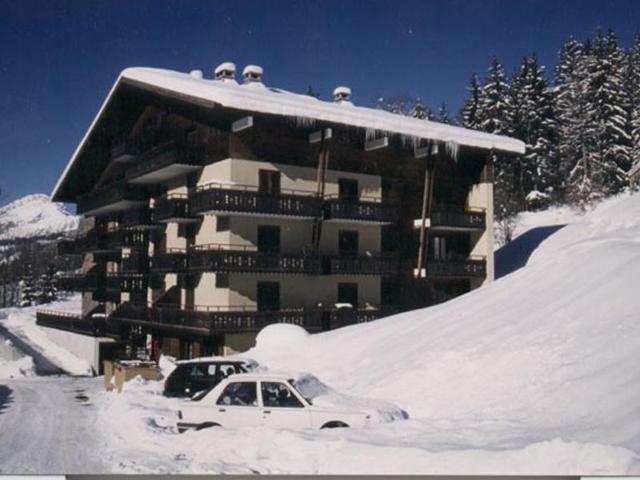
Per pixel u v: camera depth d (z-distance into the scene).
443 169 36.47
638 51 38.97
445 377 13.16
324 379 15.61
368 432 10.21
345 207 30.19
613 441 8.55
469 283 36.28
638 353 11.12
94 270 43.56
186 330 28.25
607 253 17.06
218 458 9.84
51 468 10.48
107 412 16.11
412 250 34.47
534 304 15.61
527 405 10.78
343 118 29.66
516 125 52.78
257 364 18.23
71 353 40.31
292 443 9.72
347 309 30.14
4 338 39.09
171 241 32.78
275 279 29.34
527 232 45.69
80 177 43.09
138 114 36.56
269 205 28.03
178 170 31.03
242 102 26.64
